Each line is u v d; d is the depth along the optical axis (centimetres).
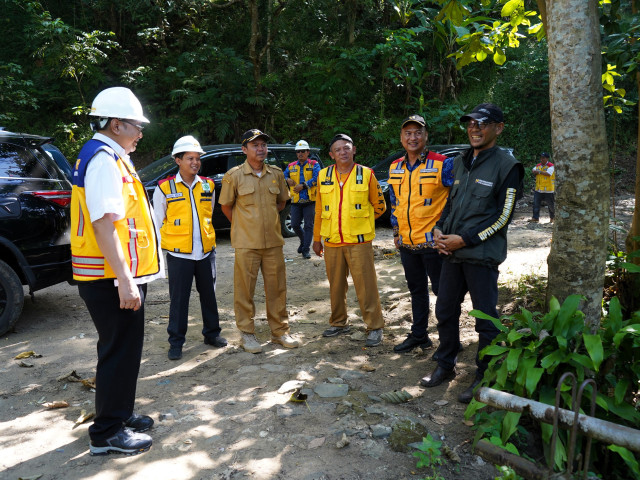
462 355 417
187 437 298
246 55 1638
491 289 341
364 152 1562
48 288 654
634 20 476
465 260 340
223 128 1420
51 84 1484
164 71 1535
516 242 888
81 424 320
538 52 1827
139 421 306
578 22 301
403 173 417
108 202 250
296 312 556
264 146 432
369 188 444
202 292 443
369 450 282
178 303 422
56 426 317
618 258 460
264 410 329
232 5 1650
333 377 379
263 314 549
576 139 310
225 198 434
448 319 361
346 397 345
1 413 335
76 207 263
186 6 1545
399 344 436
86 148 259
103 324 271
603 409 281
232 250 881
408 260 420
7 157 476
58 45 1319
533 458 275
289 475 260
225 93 1471
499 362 325
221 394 355
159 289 652
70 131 1349
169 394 357
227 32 1702
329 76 1548
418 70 1509
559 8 306
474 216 336
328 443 289
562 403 274
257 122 1555
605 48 501
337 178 443
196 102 1393
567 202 318
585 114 306
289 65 1666
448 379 375
